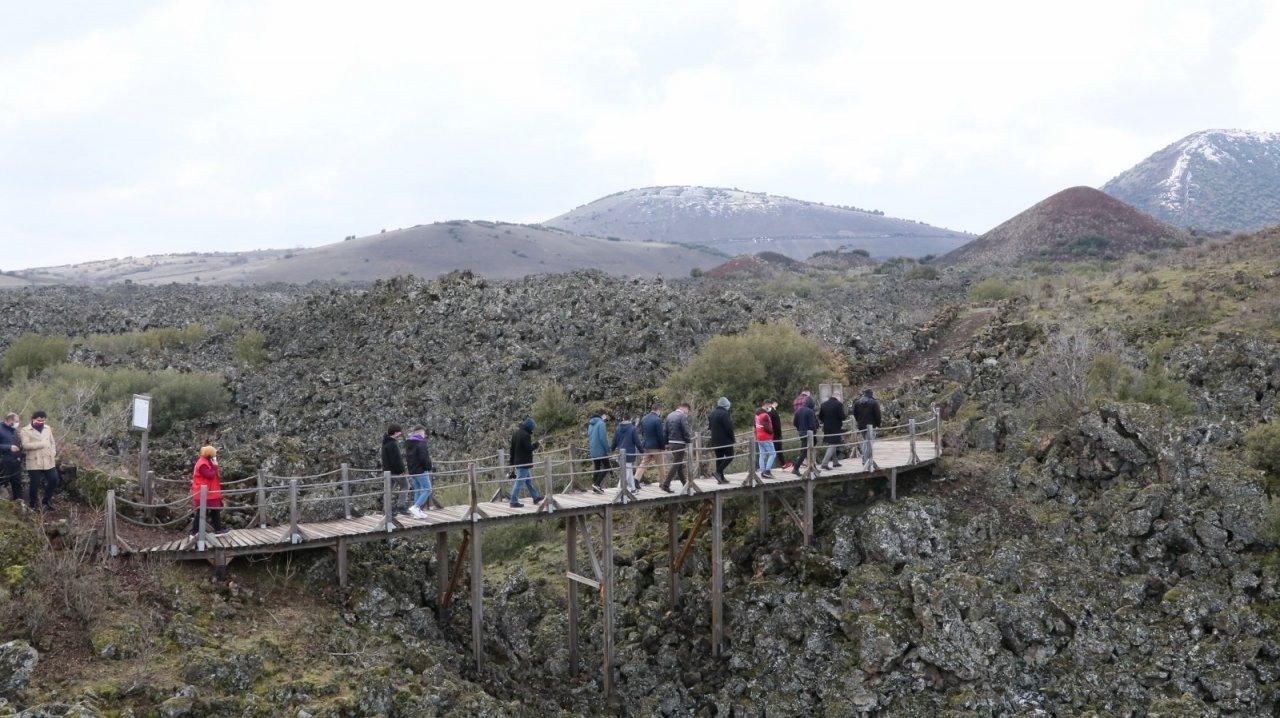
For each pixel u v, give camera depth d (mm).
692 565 29938
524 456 23812
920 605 25359
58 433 29672
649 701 24891
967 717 23016
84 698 16000
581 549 32656
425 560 26688
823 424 29516
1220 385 33062
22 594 17406
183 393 48688
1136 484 28281
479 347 52438
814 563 27594
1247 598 24656
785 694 25031
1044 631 24844
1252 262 47656
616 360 48969
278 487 21875
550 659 25766
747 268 122312
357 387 49562
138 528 21469
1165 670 23625
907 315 57875
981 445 32250
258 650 18609
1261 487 26406
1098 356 34219
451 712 19484
